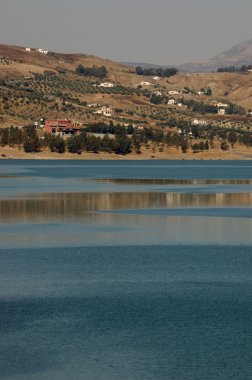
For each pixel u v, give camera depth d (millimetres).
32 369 58000
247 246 113562
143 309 74188
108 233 126812
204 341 64438
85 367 58469
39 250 108750
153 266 96250
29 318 70812
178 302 77000
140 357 60625
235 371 57781
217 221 144750
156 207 173125
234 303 76688
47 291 81500
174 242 117125
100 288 83062
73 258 102125
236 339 64938
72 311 73250
